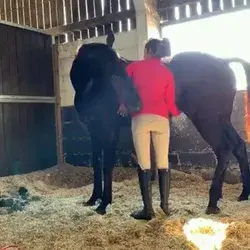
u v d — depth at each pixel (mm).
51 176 6020
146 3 5898
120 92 3438
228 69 3818
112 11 6398
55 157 6742
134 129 3424
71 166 6512
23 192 4828
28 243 2906
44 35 6664
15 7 7406
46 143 6582
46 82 6641
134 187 4961
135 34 6035
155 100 3400
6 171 5879
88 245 2791
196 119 3818
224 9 5469
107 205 3881
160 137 3438
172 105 3467
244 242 2676
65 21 6883
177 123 5738
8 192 5031
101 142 3854
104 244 2797
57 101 6746
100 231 3045
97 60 3715
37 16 7164
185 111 3875
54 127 6754
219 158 3666
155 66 3426
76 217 3592
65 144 6738
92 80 3795
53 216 3670
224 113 3795
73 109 6637
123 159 6184
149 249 2660
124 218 3455
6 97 5871
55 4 6961
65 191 5168
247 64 3996
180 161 5758
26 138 6223
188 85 3768
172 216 3441
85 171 6184
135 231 2984
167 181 3473
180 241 2725
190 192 4625
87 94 3836
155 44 3467
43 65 6605
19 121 6121
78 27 6711
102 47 3762
